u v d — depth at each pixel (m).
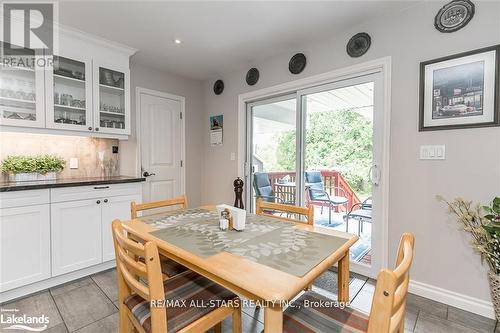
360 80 2.33
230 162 3.56
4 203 1.83
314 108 2.71
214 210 1.88
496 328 1.60
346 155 2.49
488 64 1.69
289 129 2.98
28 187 1.92
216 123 3.73
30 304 1.86
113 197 2.46
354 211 2.45
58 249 2.10
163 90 3.46
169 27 2.35
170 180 3.57
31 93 2.25
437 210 1.91
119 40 2.60
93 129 2.57
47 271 2.04
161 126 3.46
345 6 2.03
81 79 2.51
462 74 1.78
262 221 1.59
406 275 0.82
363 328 0.97
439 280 1.92
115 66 2.71
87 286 2.12
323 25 2.31
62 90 2.46
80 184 2.21
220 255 1.04
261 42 2.64
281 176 3.08
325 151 2.65
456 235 1.84
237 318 1.19
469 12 1.75
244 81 3.32
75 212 2.20
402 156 2.07
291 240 1.23
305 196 2.84
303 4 2.00
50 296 1.97
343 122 2.50
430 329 1.61
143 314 1.06
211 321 1.08
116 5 1.99
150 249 0.89
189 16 2.16
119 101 2.86
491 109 1.68
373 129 2.25
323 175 2.67
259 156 3.33
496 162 1.68
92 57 2.54
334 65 2.46
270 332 0.81
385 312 0.66
